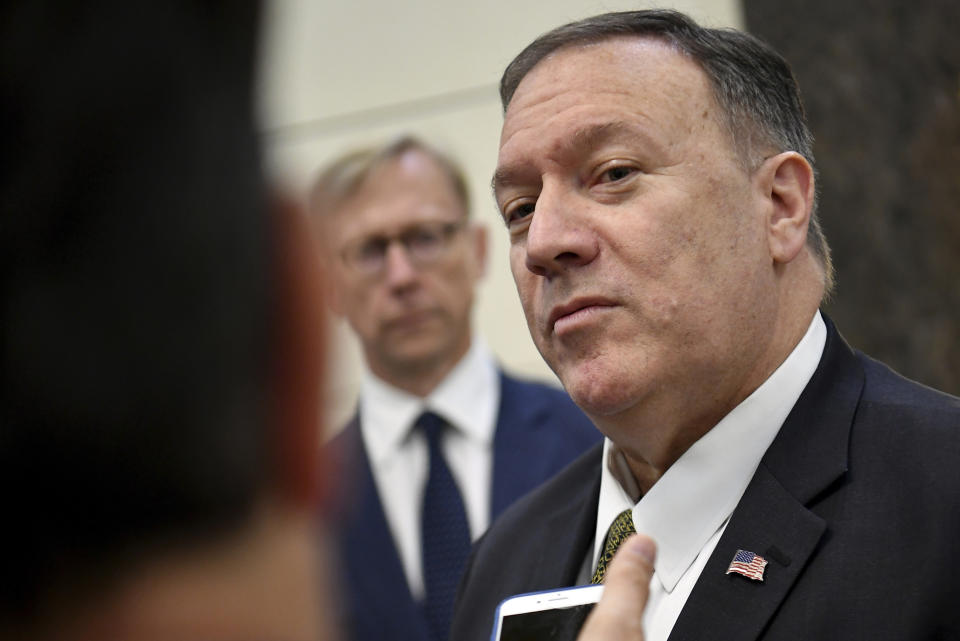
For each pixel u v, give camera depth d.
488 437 2.96
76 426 0.34
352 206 3.14
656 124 1.59
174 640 0.35
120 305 0.34
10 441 0.34
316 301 0.37
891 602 1.33
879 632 1.32
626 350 1.56
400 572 2.80
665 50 1.65
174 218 0.34
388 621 2.74
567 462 2.86
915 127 3.59
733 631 1.39
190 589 0.35
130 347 0.34
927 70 3.60
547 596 1.44
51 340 0.34
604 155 1.59
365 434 3.02
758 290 1.60
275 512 0.37
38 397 0.34
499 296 4.36
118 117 0.34
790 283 1.66
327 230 3.14
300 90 4.68
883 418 1.53
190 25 0.35
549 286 1.62
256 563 0.36
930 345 3.50
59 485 0.34
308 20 4.72
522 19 4.49
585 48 1.67
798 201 1.66
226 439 0.35
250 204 0.35
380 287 3.08
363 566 2.79
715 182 1.59
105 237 0.34
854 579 1.37
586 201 1.60
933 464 1.43
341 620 0.45
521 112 1.68
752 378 1.60
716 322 1.56
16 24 0.34
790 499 1.47
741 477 1.55
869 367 1.69
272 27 0.38
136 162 0.34
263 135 0.37
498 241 4.40
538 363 4.29
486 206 4.45
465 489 2.91
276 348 0.36
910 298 3.53
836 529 1.43
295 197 0.37
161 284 0.34
